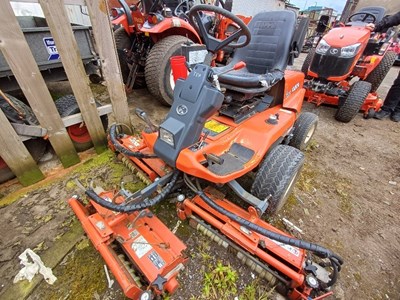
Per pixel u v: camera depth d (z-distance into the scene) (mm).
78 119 2029
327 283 1128
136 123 2887
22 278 1285
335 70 3225
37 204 1729
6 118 1628
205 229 1438
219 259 1442
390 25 3322
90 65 2354
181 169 1303
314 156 2580
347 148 2777
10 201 1744
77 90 1904
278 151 1546
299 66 6746
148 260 1105
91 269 1339
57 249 1430
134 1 5152
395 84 3387
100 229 1150
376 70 3553
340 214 1854
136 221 1287
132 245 1170
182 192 1690
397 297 1347
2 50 1452
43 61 1850
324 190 2094
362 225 1775
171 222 1630
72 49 1747
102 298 1221
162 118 3049
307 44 9227
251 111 1878
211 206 1327
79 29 1965
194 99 1272
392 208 1955
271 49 2078
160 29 2803
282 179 1428
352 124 3369
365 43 3215
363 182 2234
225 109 1820
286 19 2021
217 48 1318
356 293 1343
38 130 1815
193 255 1450
